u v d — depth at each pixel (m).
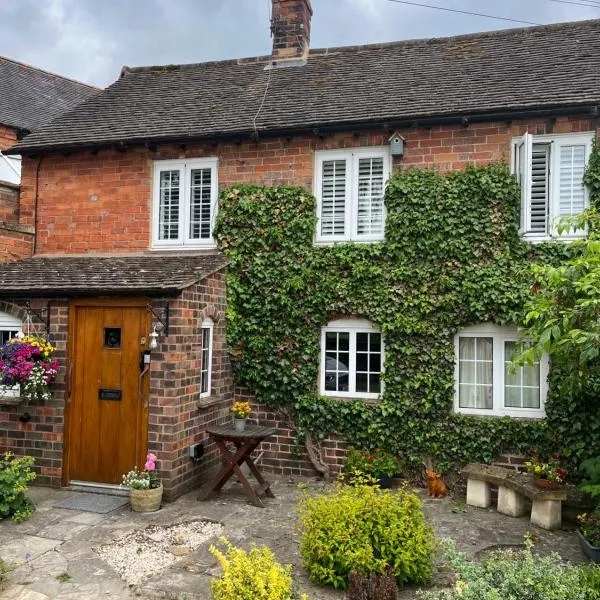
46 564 5.49
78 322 7.95
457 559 4.18
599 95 7.76
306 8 11.50
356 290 8.51
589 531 5.91
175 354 7.47
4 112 14.55
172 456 7.41
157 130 9.52
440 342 8.18
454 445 8.05
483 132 8.27
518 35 10.29
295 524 6.59
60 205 9.93
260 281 8.93
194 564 5.52
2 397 8.04
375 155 8.80
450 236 8.19
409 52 10.65
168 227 9.59
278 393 8.84
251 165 9.20
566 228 6.08
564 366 6.64
